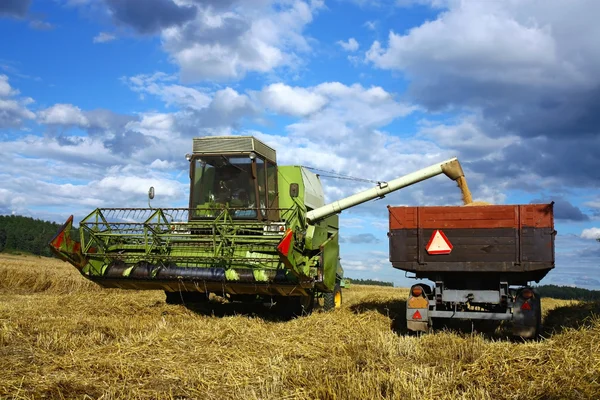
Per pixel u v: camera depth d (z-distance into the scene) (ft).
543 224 31.17
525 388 18.54
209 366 22.09
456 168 46.29
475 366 21.38
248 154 42.19
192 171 43.34
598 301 42.06
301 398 17.80
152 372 20.84
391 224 33.65
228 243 37.99
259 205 42.32
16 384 18.43
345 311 41.39
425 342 27.30
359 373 20.31
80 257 38.04
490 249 31.89
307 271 37.42
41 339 25.62
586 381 18.58
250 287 36.70
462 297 32.65
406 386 18.22
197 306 41.78
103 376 19.98
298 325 34.27
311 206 49.34
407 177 46.39
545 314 43.37
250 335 29.30
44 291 67.41
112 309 39.27
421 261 32.83
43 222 230.27
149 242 39.22
